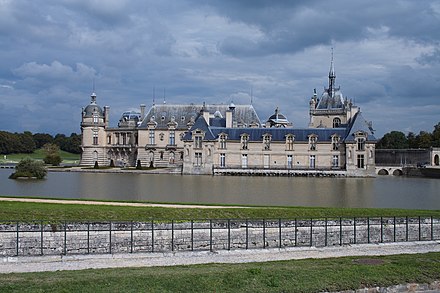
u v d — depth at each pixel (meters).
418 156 178.12
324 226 47.94
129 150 186.88
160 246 44.62
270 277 33.62
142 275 33.22
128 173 147.75
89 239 43.31
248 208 53.72
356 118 148.00
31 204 53.38
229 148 150.12
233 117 173.25
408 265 36.97
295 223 45.62
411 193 91.62
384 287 33.31
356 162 144.50
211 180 121.44
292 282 33.03
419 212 54.19
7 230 42.28
